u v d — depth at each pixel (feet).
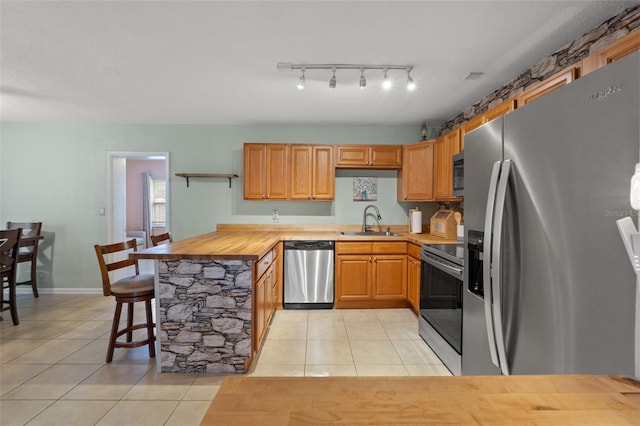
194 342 7.69
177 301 7.68
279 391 2.16
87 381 7.26
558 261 3.28
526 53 7.64
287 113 12.50
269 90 10.08
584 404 2.04
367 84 9.53
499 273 4.02
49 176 14.15
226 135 14.29
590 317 2.93
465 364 5.74
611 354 2.72
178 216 14.37
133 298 8.05
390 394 2.14
